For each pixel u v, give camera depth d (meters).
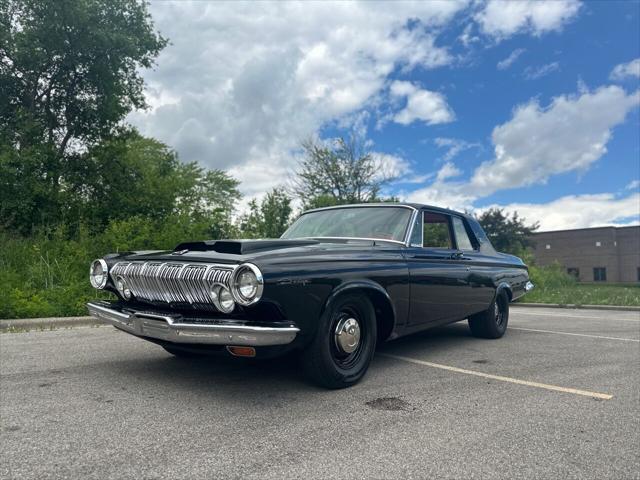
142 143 30.02
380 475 2.35
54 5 18.62
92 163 20.33
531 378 4.30
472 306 5.67
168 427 2.95
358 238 4.74
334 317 3.72
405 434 2.89
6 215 15.90
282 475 2.34
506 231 42.75
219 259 3.36
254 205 13.39
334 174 28.38
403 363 4.85
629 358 5.27
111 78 20.94
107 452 2.58
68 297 8.10
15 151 17.11
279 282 3.19
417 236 4.82
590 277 56.34
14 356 4.86
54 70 20.41
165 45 22.08
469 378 4.26
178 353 4.73
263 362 4.62
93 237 11.88
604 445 2.78
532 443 2.79
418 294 4.58
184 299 3.49
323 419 3.12
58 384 3.85
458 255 5.40
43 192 16.81
